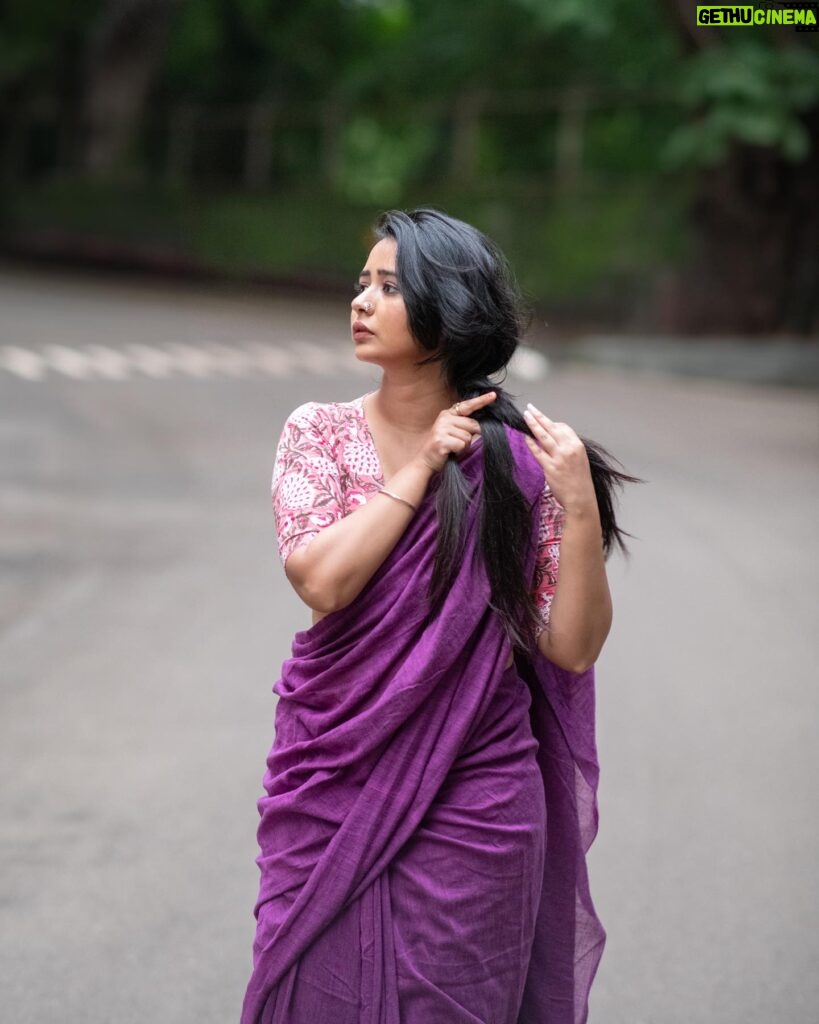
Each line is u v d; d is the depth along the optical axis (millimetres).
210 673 8727
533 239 34906
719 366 28016
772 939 5332
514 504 3221
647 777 6992
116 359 25922
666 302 31984
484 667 3232
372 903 3213
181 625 9891
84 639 9500
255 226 39969
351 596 3184
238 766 7102
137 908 5531
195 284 39031
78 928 5359
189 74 45594
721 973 5086
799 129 26938
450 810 3248
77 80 43562
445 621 3160
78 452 17516
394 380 3361
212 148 43094
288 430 3387
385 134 40531
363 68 40594
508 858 3277
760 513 14570
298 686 3316
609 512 3518
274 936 3242
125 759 7176
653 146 35219
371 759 3207
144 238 41500
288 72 45469
